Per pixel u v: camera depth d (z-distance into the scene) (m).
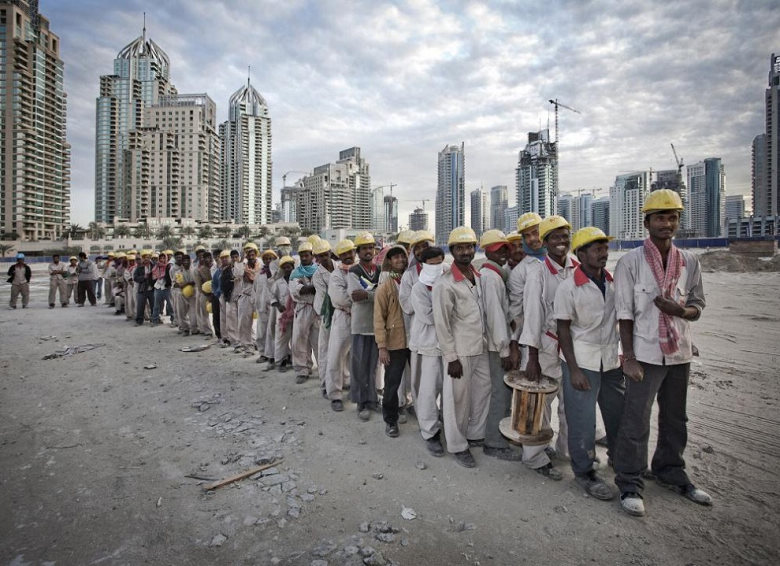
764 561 2.66
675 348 3.15
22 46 106.19
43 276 37.19
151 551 2.82
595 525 3.03
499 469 3.87
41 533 3.02
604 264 3.46
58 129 116.94
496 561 2.68
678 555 2.72
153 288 12.08
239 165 173.75
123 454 4.23
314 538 2.92
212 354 8.52
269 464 3.99
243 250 8.91
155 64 158.12
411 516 3.14
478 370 4.20
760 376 6.33
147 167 137.88
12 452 4.30
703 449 4.10
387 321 4.69
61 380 6.73
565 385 3.58
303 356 6.80
